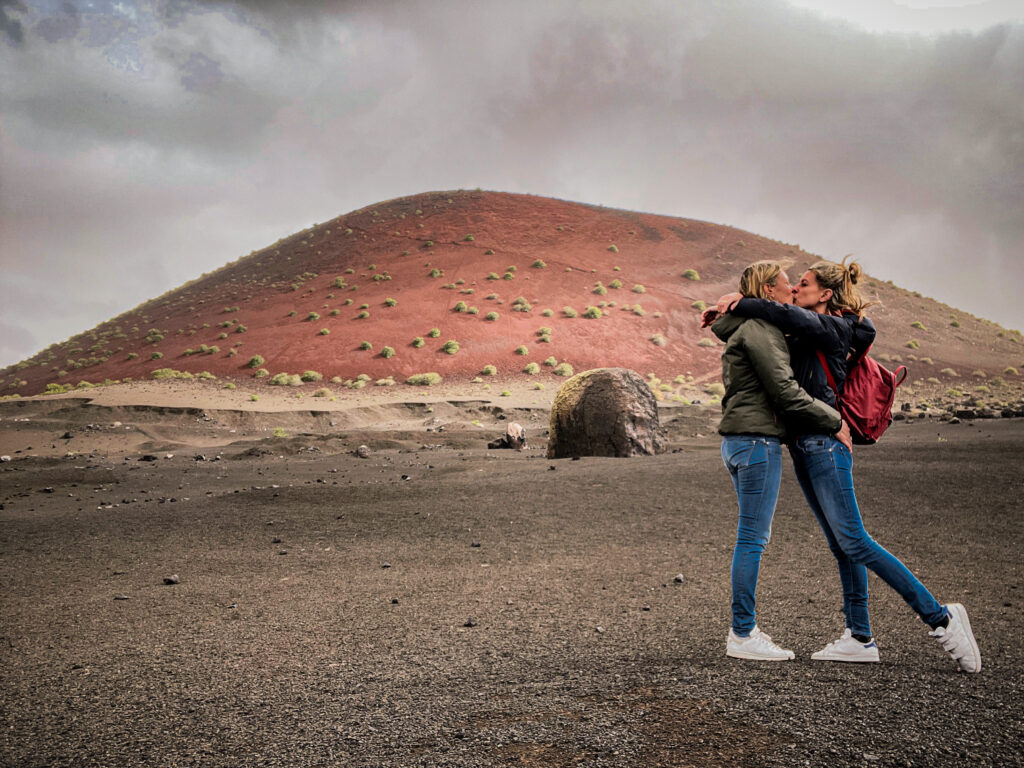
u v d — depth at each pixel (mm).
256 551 6371
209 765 1989
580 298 75125
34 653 3447
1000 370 61469
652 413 15266
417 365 58031
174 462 17297
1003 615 3635
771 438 2807
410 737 2137
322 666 3029
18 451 21844
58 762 2064
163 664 3156
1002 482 8031
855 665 2699
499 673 2814
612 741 2023
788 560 5262
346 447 20656
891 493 7852
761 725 2086
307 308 72875
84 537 7242
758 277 2926
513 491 9500
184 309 82938
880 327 70312
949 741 1918
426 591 4668
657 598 4238
